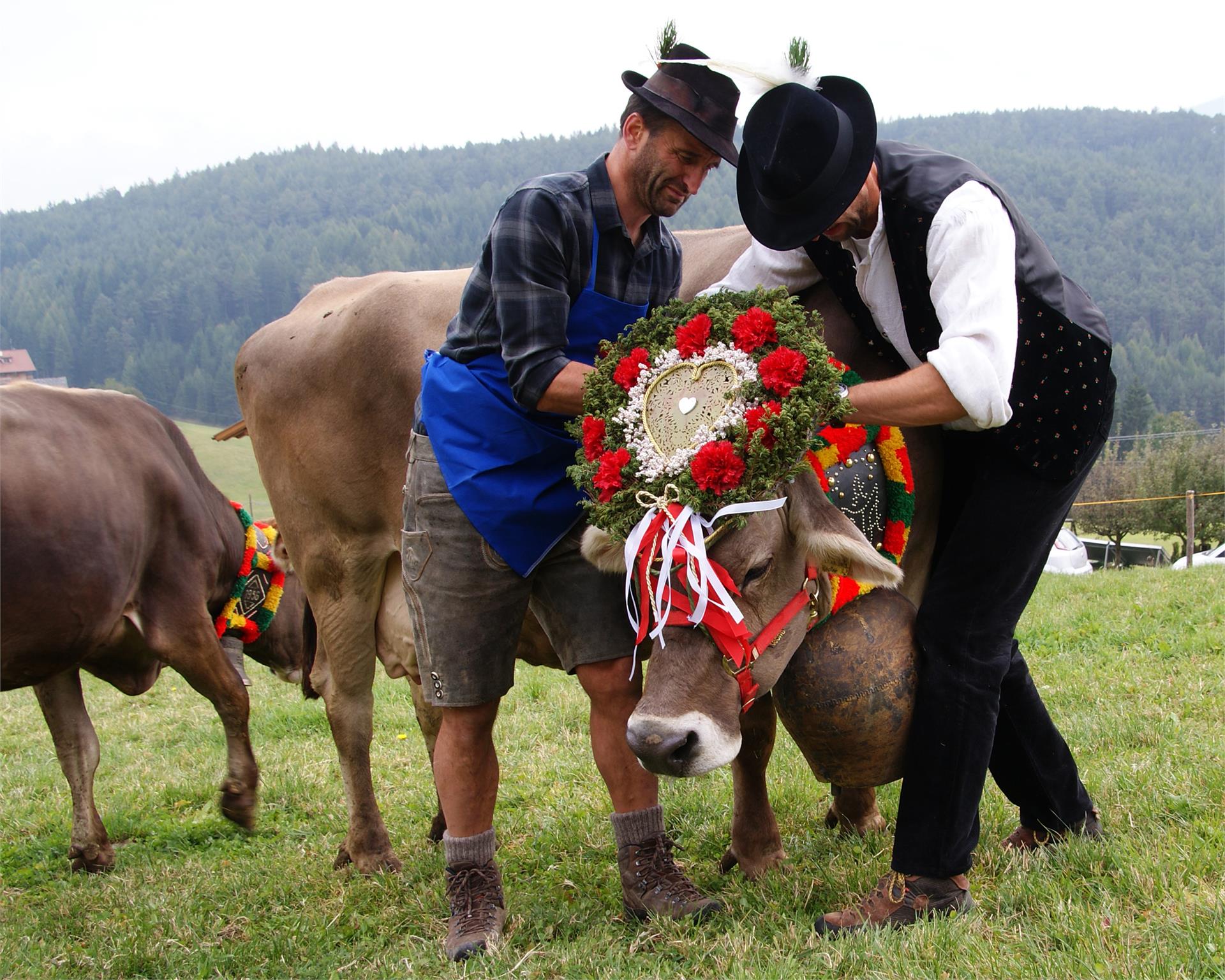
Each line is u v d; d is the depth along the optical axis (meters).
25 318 136.88
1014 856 3.08
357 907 3.55
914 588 3.12
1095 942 2.45
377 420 3.95
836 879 3.06
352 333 3.96
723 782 4.26
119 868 4.38
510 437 2.94
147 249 189.38
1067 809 3.17
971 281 2.56
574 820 4.07
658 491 2.51
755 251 3.15
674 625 2.50
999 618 2.78
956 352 2.49
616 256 2.95
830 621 2.79
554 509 2.94
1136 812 3.33
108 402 4.54
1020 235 2.75
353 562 4.13
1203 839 3.06
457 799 3.03
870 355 3.00
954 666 2.74
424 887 3.60
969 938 2.50
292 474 4.19
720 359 2.55
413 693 4.25
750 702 2.61
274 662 6.66
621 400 2.62
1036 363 2.72
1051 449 2.73
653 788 3.03
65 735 4.48
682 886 2.98
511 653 3.08
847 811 3.57
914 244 2.67
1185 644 6.00
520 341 2.79
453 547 2.98
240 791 4.57
